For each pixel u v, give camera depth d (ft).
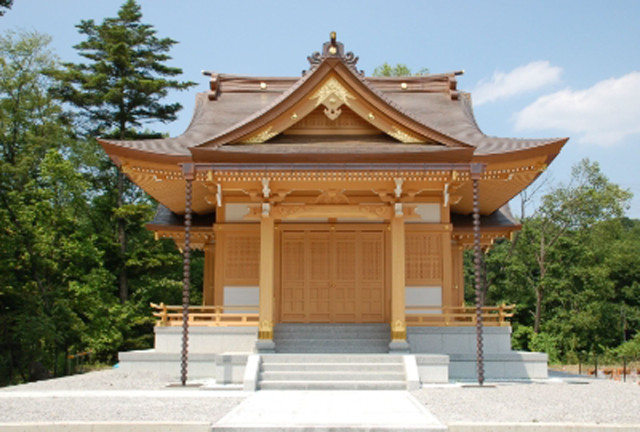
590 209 171.42
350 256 66.08
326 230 66.44
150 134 148.15
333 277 65.77
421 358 51.24
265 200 57.88
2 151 120.98
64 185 115.44
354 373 49.26
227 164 53.72
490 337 59.67
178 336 60.49
